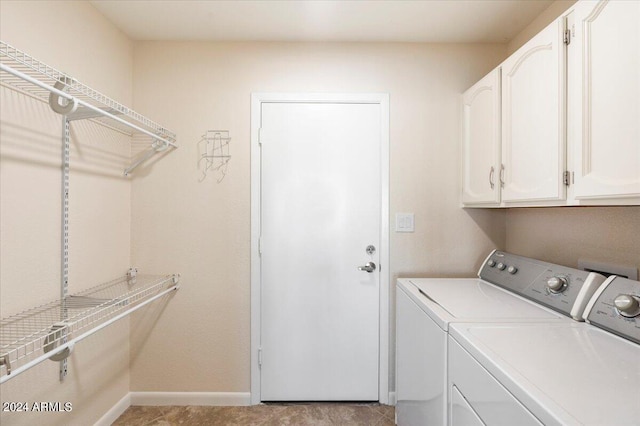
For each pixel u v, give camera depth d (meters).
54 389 1.52
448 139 2.19
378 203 2.18
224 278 2.17
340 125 2.18
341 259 2.18
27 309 1.37
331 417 2.02
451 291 1.69
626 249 1.31
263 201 2.17
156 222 2.16
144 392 2.16
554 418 0.65
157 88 2.16
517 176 1.53
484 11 1.84
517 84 1.53
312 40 2.16
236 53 2.17
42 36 1.43
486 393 0.93
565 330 1.13
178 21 1.94
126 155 2.10
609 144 1.03
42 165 1.44
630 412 0.66
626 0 0.96
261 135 2.16
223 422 1.96
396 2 1.76
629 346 0.99
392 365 2.17
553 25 1.27
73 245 1.63
